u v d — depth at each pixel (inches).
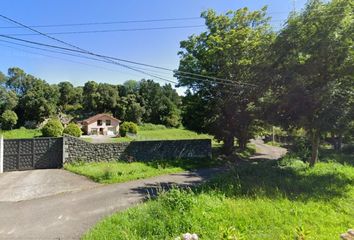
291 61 519.2
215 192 346.6
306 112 520.4
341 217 268.7
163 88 3358.8
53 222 292.4
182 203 278.1
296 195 343.3
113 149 686.5
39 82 2546.8
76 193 416.5
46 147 616.1
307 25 506.9
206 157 810.2
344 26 482.3
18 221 296.5
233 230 193.3
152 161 709.9
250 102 757.9
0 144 568.4
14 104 2299.5
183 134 2069.4
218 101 833.5
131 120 2645.2
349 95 491.2
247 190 356.2
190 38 891.4
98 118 2266.2
